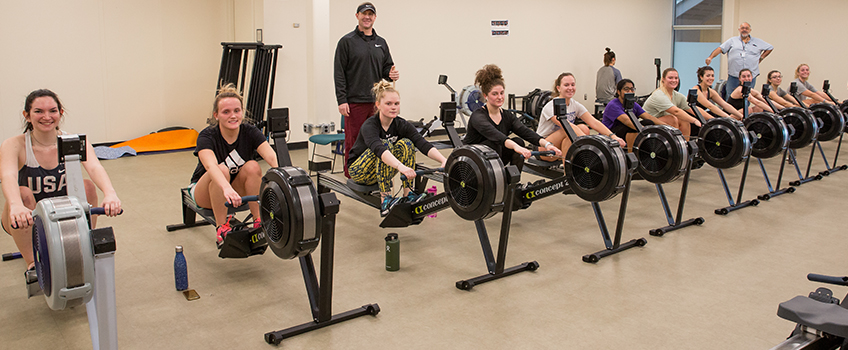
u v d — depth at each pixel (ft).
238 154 10.93
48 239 5.63
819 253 12.09
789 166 21.94
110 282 6.22
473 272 10.97
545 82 33.99
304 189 7.72
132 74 24.64
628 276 10.79
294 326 8.55
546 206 16.03
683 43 39.34
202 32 26.25
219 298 9.70
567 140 15.42
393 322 8.87
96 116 23.91
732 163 15.19
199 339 8.30
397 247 10.91
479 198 9.66
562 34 34.17
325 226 8.20
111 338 6.33
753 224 14.25
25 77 22.04
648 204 16.19
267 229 8.38
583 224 14.25
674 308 9.38
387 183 12.19
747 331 8.57
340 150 20.27
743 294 9.96
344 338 8.36
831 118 19.49
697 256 11.91
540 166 15.75
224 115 10.34
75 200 5.98
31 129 9.38
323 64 20.01
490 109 13.08
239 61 22.03
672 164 13.05
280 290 10.07
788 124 18.35
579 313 9.19
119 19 23.95
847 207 15.87
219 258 11.62
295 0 24.06
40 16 22.08
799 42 35.42
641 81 38.68
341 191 13.99
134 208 15.31
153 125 25.58
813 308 4.51
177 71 25.85
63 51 22.76
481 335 8.45
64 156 7.07
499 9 31.35
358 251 12.14
